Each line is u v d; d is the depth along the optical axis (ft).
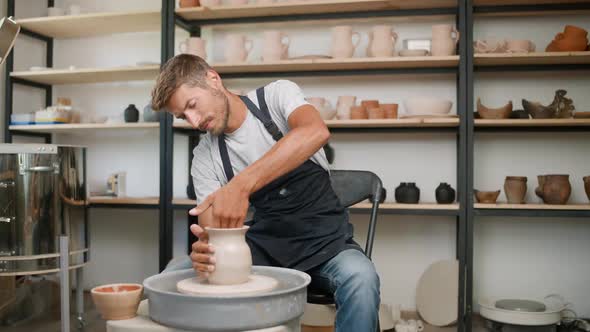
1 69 10.78
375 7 9.29
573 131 9.11
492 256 9.68
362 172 6.26
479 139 9.62
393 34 8.96
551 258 9.52
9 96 10.37
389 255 9.98
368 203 8.77
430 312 9.04
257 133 5.17
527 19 9.46
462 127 8.36
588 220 9.41
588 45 8.42
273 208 5.24
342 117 9.11
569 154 9.38
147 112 9.77
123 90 11.18
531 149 9.49
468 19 8.39
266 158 3.93
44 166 7.50
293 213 5.19
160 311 3.34
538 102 8.59
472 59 8.36
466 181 8.38
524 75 9.48
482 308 8.54
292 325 3.51
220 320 3.14
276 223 5.21
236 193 3.77
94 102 11.35
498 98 9.56
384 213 8.62
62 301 3.97
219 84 4.83
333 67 9.40
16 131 10.60
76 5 10.50
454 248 9.74
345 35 8.96
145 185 11.05
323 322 6.93
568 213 8.14
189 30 10.27
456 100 9.60
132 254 11.16
